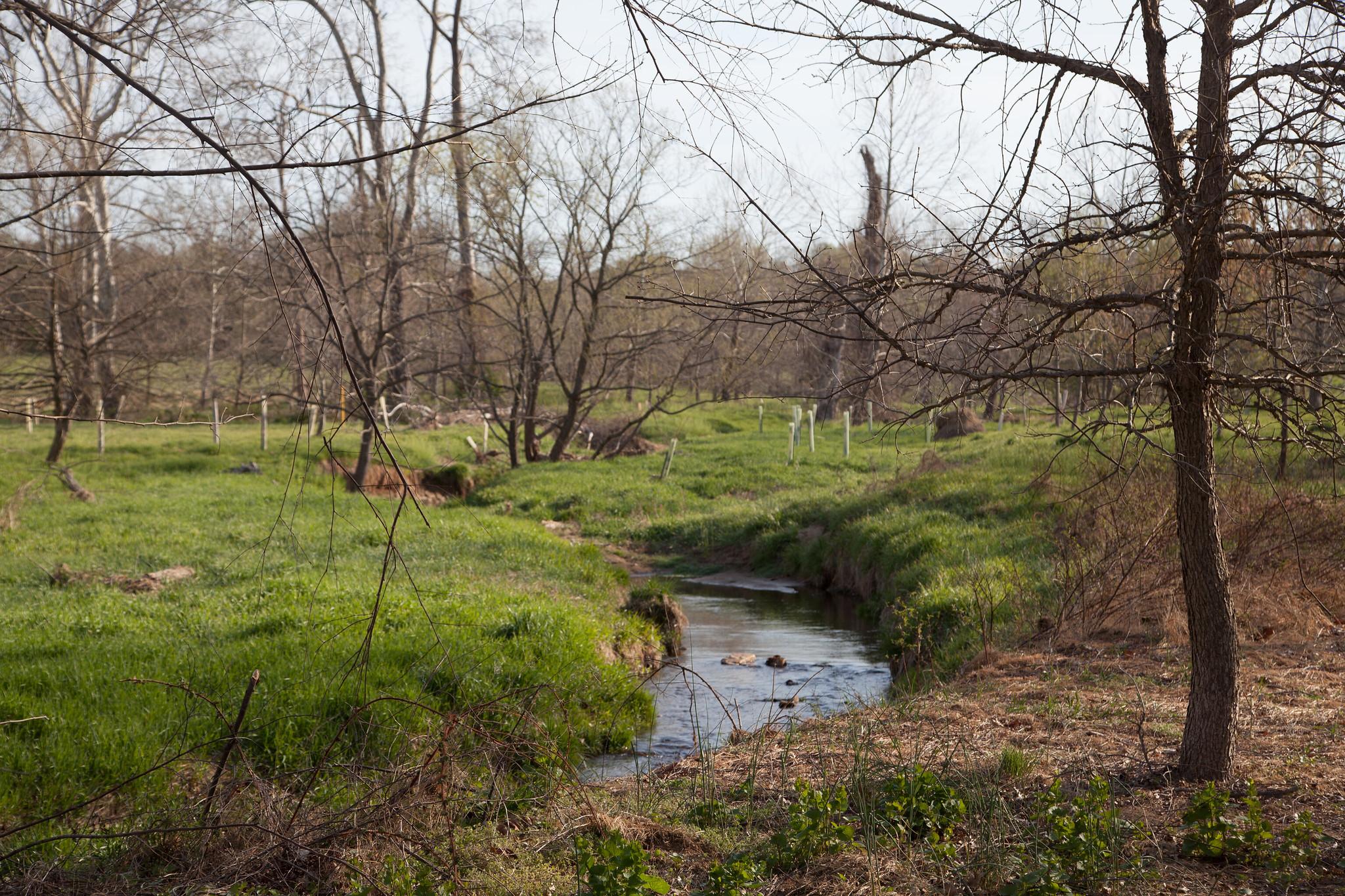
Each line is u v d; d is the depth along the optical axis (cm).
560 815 542
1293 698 729
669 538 2314
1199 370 459
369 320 2689
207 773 679
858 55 464
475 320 3089
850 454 3175
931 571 1391
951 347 455
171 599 1252
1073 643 984
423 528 1927
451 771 567
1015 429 2861
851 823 511
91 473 2748
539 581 1459
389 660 902
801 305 439
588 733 894
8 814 611
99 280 2072
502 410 4359
